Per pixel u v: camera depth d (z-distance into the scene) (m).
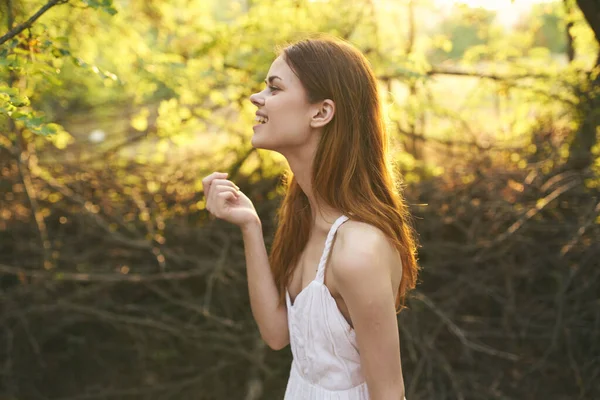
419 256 3.46
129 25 3.86
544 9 3.71
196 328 3.48
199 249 3.56
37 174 3.46
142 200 3.56
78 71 3.71
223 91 3.74
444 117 3.80
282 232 1.54
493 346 3.48
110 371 3.71
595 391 3.28
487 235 3.36
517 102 3.71
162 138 3.62
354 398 1.34
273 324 1.53
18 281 3.61
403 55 3.42
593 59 3.59
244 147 3.69
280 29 3.46
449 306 3.42
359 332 1.25
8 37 1.82
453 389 3.43
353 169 1.33
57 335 3.68
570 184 3.24
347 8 3.57
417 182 3.49
